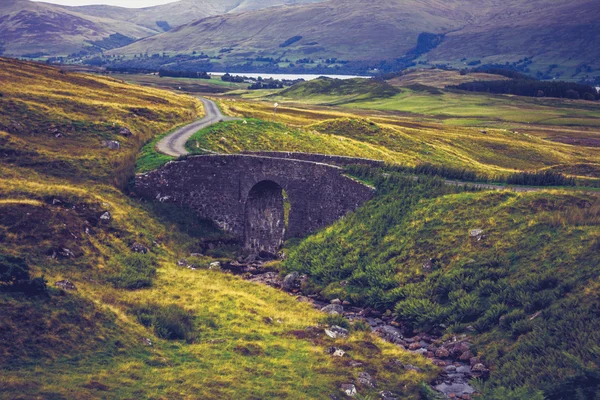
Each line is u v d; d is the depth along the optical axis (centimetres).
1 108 7525
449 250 4703
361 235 5397
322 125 11600
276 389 3053
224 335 3722
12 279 3366
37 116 7612
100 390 2742
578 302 3609
